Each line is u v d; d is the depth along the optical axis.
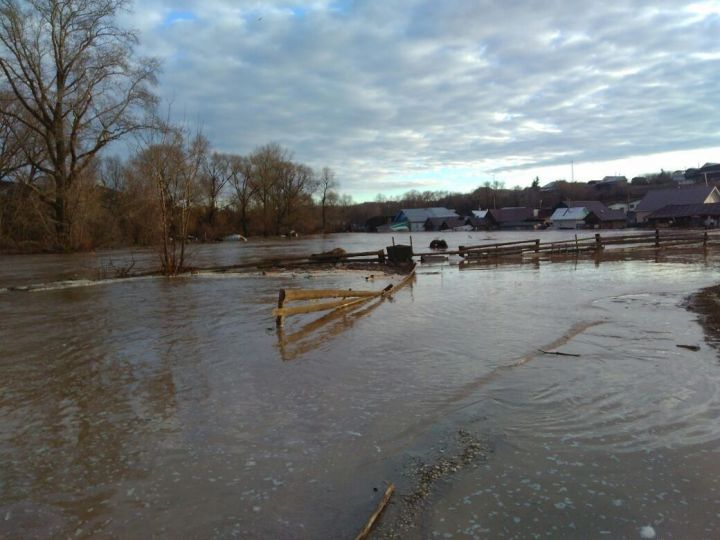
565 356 7.91
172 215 24.58
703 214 69.62
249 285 19.14
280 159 89.00
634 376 6.80
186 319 12.05
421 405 6.06
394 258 28.94
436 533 3.60
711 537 3.46
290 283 19.70
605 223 84.38
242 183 87.12
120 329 11.09
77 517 3.98
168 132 24.17
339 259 28.97
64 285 20.14
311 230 95.00
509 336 9.44
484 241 55.44
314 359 8.25
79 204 41.19
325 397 6.45
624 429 5.18
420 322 11.16
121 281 21.47
